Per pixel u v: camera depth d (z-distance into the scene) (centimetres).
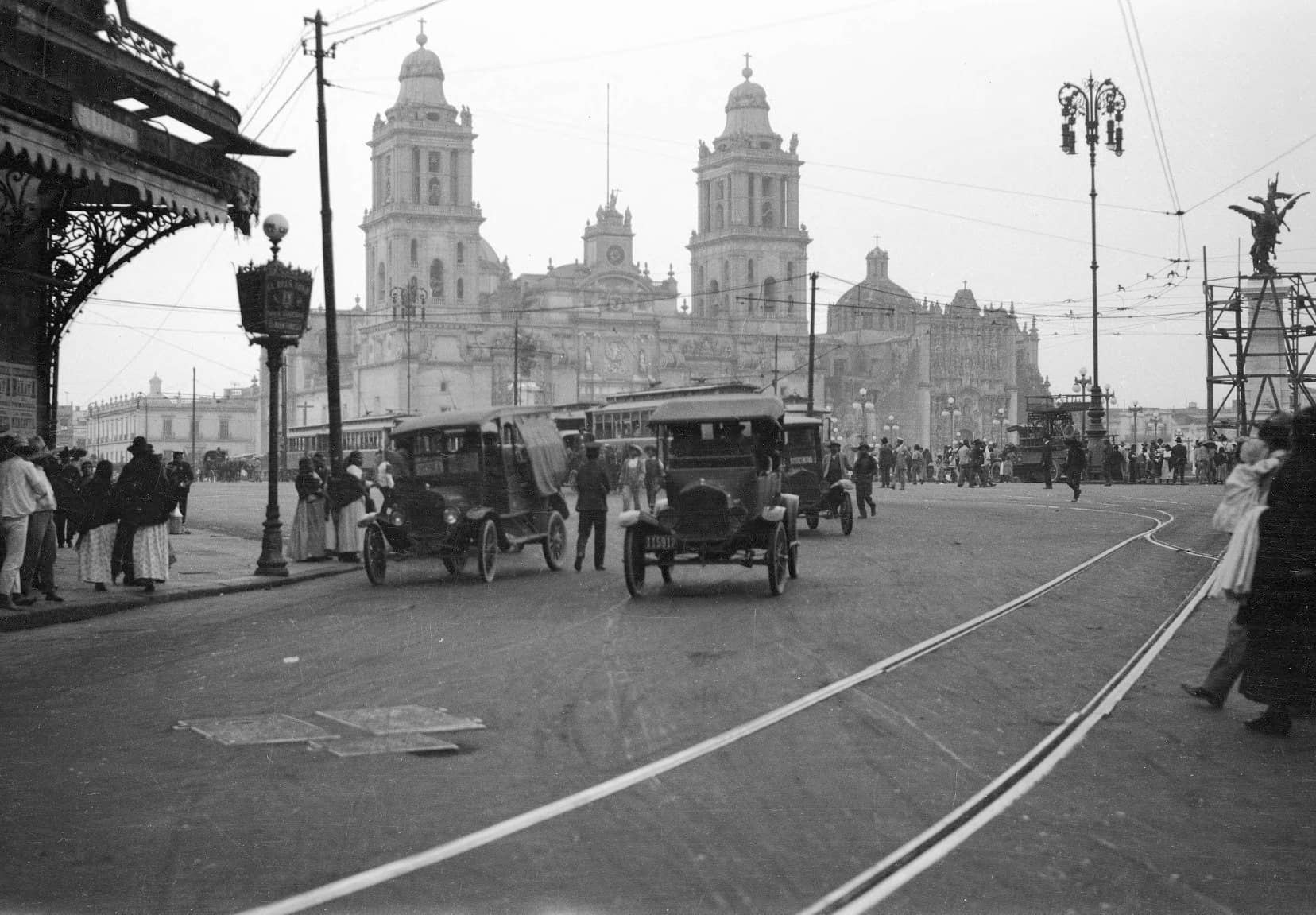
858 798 756
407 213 14088
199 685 1182
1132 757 855
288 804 765
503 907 584
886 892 599
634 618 1603
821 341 15650
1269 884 613
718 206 16438
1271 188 5403
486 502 2150
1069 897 596
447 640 1447
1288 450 955
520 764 851
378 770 844
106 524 1945
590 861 644
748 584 1966
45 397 2355
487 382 13662
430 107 14400
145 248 2297
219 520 3869
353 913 581
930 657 1250
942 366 15162
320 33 2647
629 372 14475
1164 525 3014
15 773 847
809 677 1152
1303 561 903
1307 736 916
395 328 13412
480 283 15875
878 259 17250
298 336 2261
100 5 1909
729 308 15950
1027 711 1000
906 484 6994
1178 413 17888
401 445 2178
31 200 2164
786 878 619
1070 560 2220
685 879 617
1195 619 1484
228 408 15388
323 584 2166
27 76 1709
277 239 2244
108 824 728
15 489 1705
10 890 620
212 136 2178
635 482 4088
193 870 645
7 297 2256
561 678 1177
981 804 743
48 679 1230
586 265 15812
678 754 865
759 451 1859
